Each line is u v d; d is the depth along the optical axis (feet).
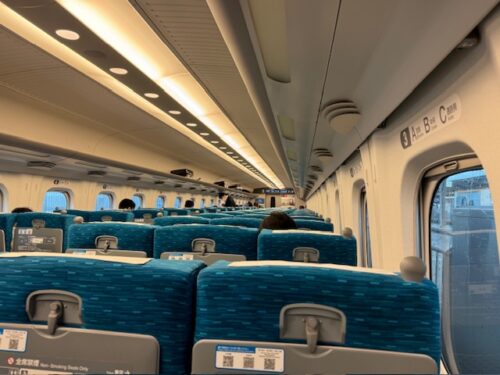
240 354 2.69
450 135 5.82
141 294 2.87
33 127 16.96
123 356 2.84
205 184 49.78
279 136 17.15
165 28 8.26
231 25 6.47
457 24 4.34
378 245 10.38
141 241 7.95
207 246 7.70
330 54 7.15
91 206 28.91
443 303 8.15
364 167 11.94
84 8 8.26
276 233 7.07
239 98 14.44
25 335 2.90
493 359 7.09
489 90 4.55
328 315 2.68
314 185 44.91
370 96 8.43
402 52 5.93
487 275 6.79
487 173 4.79
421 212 8.80
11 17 8.87
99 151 23.03
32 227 11.23
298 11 5.96
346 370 2.58
